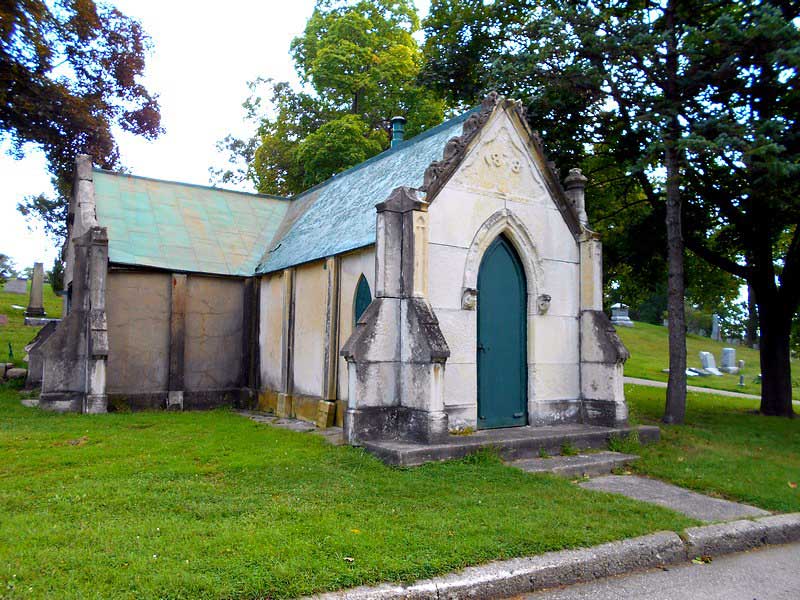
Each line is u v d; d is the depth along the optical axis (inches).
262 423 485.4
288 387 553.3
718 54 511.5
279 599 172.9
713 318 2151.8
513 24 715.4
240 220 722.2
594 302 469.7
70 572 180.2
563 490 305.6
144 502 254.8
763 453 442.3
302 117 1290.6
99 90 883.4
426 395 364.2
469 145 423.2
